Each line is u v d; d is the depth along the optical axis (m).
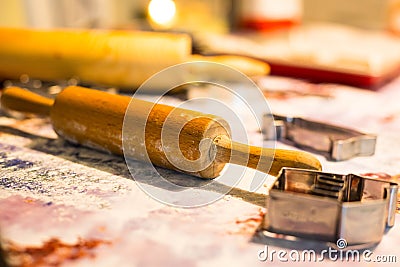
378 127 0.55
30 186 0.38
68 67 0.62
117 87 0.63
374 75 0.72
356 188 0.34
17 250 0.29
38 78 0.65
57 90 0.63
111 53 0.60
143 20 1.02
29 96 0.51
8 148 0.47
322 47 0.95
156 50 0.59
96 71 0.61
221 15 1.16
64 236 0.31
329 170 0.43
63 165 0.42
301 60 0.79
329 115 0.60
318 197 0.30
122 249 0.30
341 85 0.75
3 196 0.36
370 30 1.25
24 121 0.55
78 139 0.45
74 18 0.90
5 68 0.64
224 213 0.34
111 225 0.32
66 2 0.88
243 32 1.09
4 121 0.55
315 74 0.76
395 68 0.79
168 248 0.30
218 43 0.84
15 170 0.41
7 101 0.52
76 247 0.30
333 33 1.14
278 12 1.09
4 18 0.78
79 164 0.43
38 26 0.84
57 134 0.47
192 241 0.31
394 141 0.51
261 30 1.09
